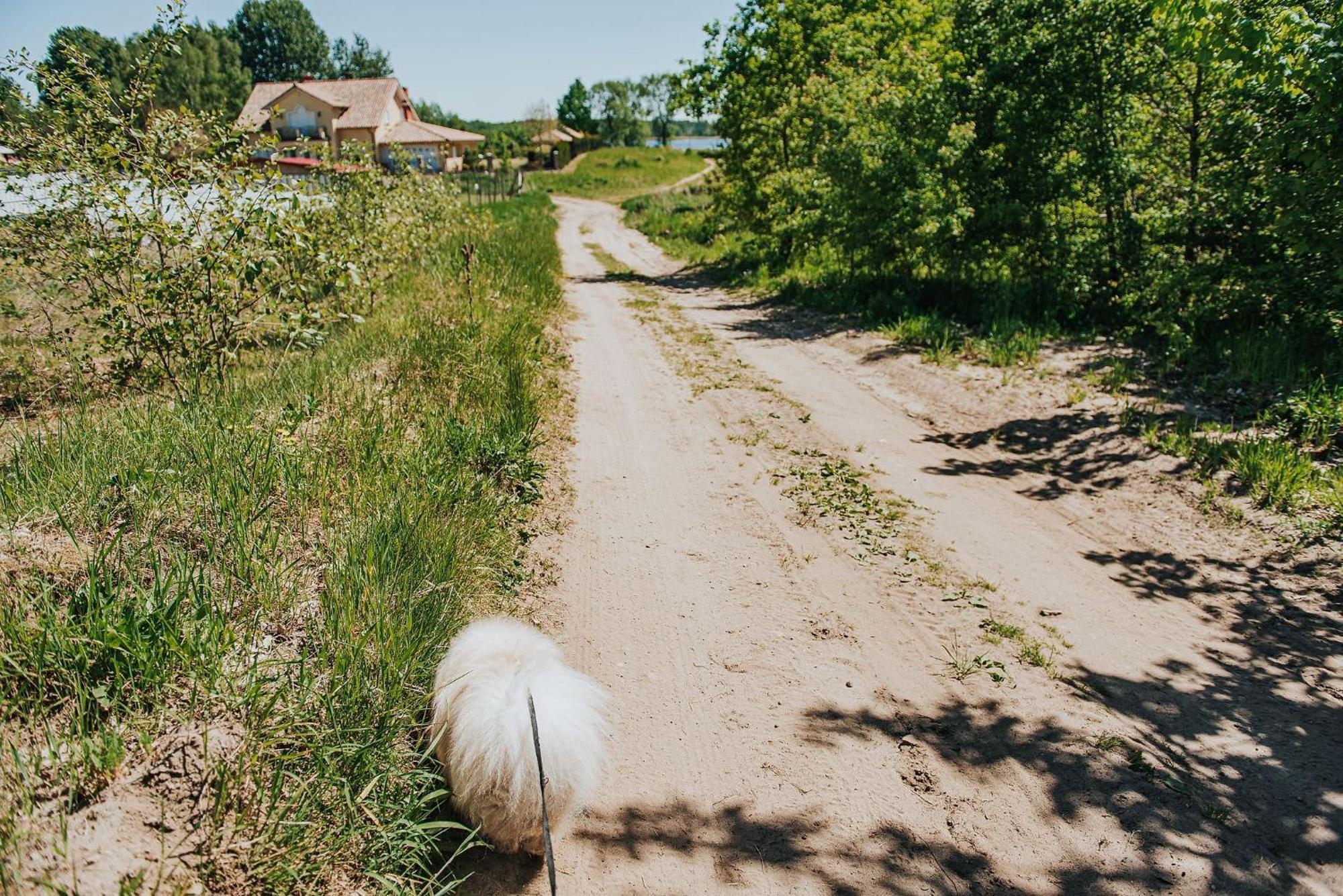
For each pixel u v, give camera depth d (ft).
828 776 13.78
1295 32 28.07
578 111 364.99
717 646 17.40
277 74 330.75
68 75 26.40
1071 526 23.18
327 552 16.31
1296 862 12.08
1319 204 29.14
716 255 86.74
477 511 20.24
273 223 26.96
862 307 51.16
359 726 11.89
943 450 29.07
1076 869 12.00
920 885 11.72
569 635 17.52
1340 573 19.61
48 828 9.12
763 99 71.51
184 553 14.23
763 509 24.02
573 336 45.03
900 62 59.06
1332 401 26.43
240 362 31.17
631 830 12.59
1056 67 41.57
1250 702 15.69
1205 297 34.78
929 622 18.39
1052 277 43.70
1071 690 16.06
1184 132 40.27
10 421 23.11
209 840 9.68
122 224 26.18
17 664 11.05
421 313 37.58
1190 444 26.30
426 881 10.96
